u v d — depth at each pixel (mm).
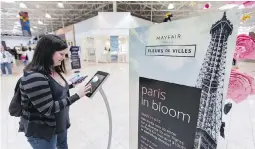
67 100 1043
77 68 8680
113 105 3457
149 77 998
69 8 12844
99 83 1161
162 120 954
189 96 778
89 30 10711
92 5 12211
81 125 2635
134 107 1157
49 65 1030
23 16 8086
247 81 950
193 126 782
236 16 573
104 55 12023
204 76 704
